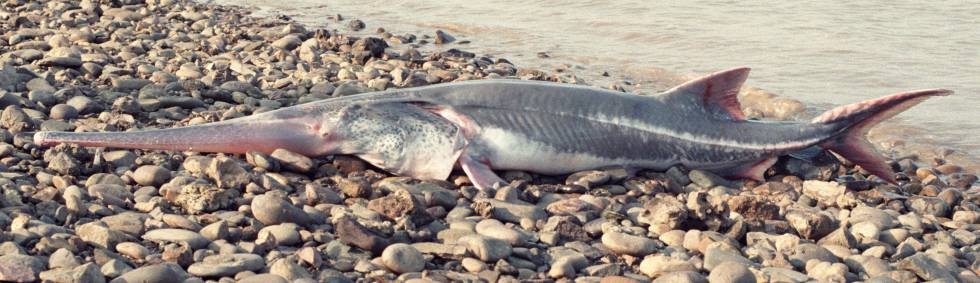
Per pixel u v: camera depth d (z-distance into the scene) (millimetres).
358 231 6941
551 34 18703
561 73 15742
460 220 7719
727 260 6941
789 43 17438
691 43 17703
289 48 15734
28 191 7695
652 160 9609
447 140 9039
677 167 9672
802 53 16797
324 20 20516
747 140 9758
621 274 6844
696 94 9758
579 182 9062
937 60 16156
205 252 6629
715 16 19547
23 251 6391
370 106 9164
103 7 18938
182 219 7129
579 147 9336
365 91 12227
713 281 6500
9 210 7125
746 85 14977
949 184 10375
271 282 6102
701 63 16422
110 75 12086
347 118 9062
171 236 6832
